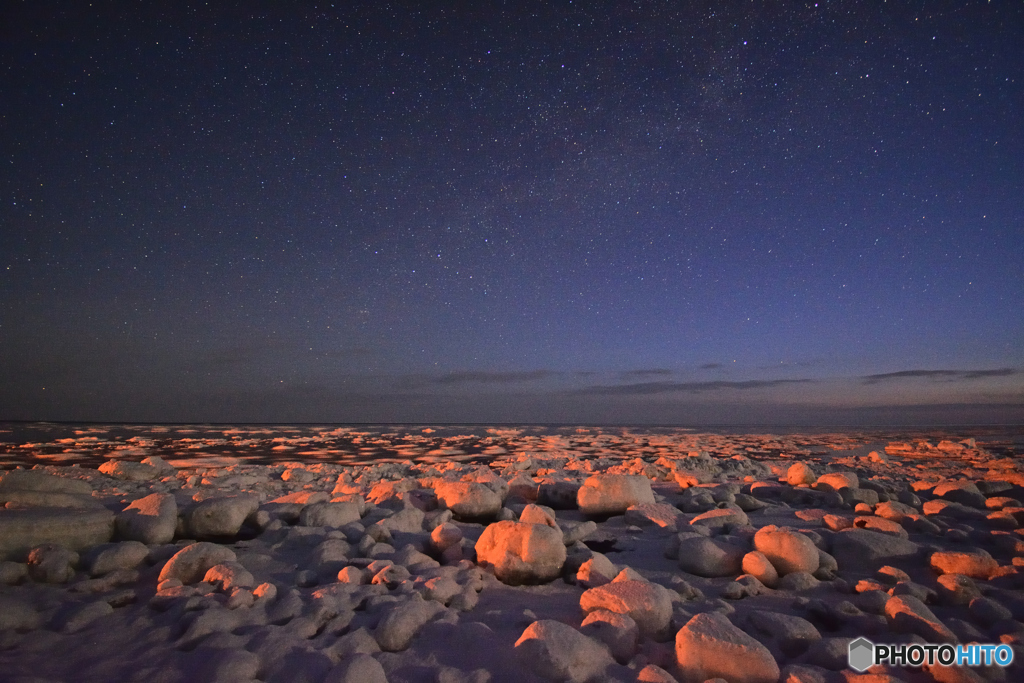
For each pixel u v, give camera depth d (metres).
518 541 3.61
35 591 3.21
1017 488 6.58
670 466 10.20
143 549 3.72
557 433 31.41
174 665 2.35
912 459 14.37
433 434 28.66
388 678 2.32
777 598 3.29
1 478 4.74
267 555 3.92
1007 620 2.80
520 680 2.29
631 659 2.53
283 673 2.30
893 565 3.74
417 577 3.37
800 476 6.99
